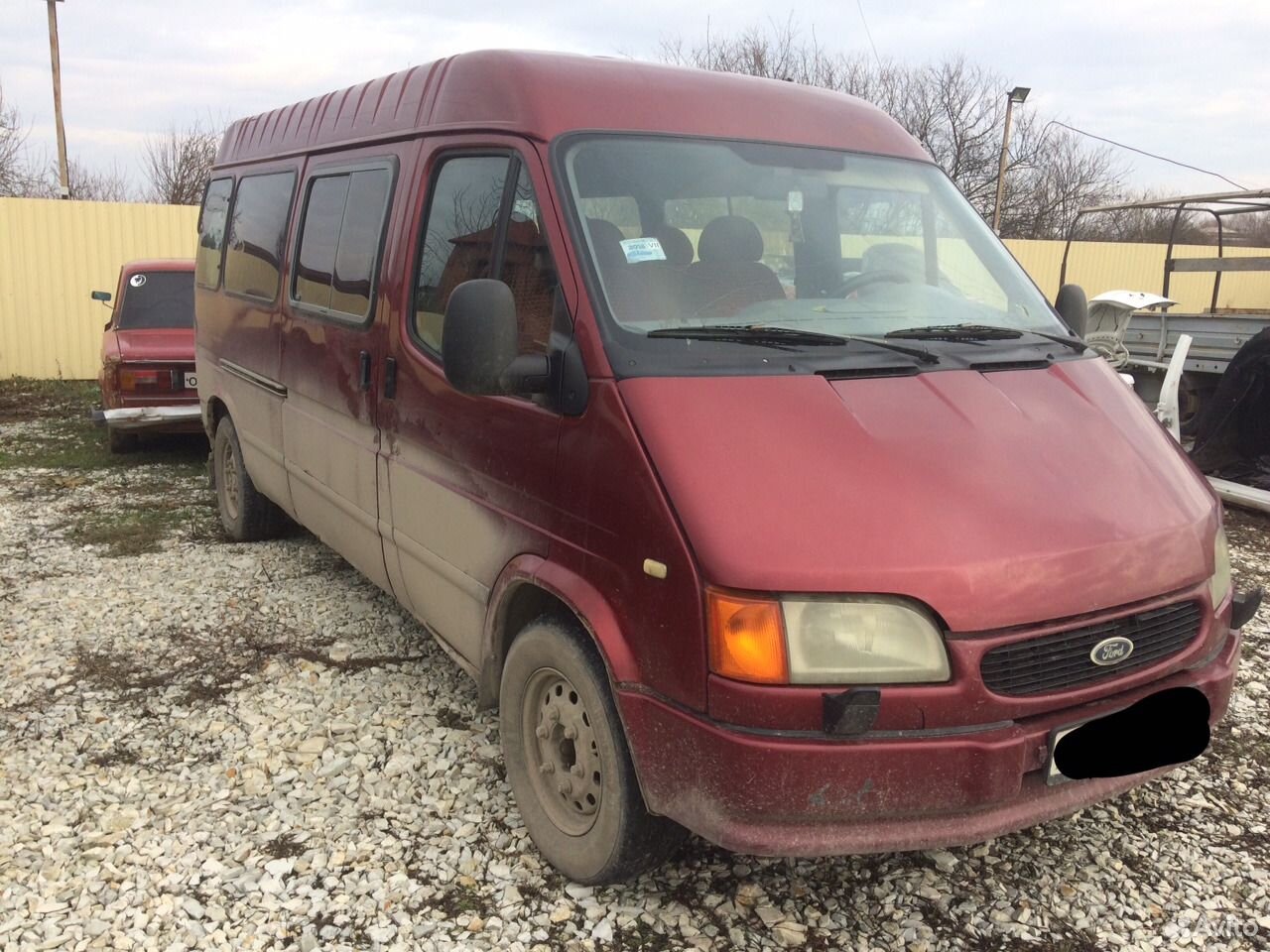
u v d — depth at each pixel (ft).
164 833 11.34
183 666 15.76
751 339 10.13
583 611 9.49
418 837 11.30
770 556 8.23
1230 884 10.65
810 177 12.35
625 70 12.26
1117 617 8.94
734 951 9.55
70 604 18.44
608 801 9.64
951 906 10.22
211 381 22.29
